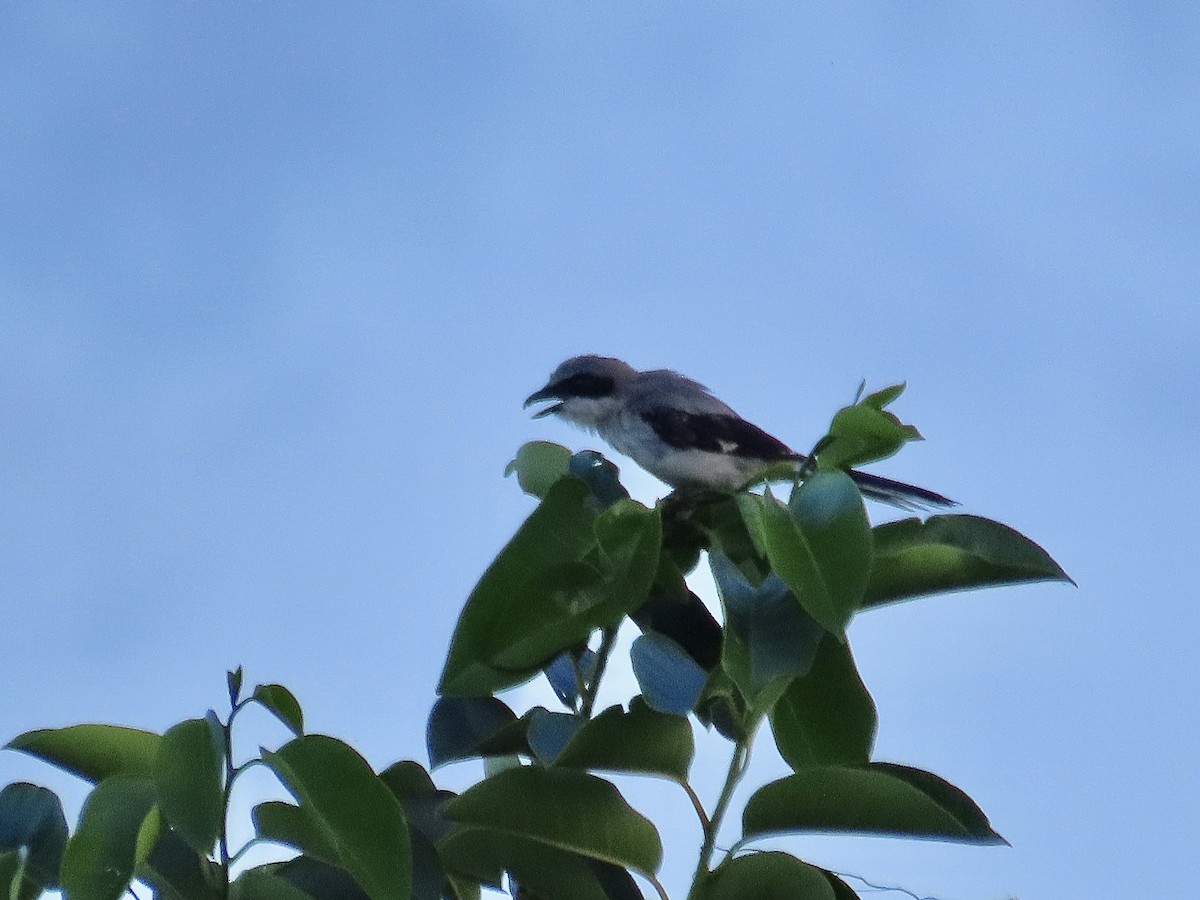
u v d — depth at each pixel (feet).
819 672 21.48
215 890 19.94
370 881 18.60
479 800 20.86
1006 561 23.34
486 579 22.98
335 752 19.51
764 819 20.36
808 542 20.94
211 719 19.13
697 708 23.66
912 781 20.29
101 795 18.83
